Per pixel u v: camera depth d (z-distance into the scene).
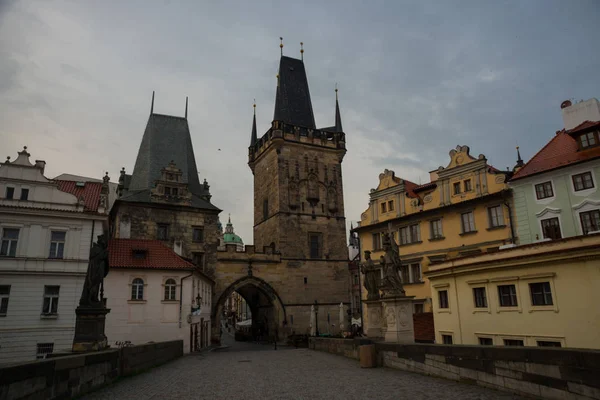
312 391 15.41
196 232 65.38
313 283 73.50
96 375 16.27
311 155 79.19
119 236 60.69
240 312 174.88
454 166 47.12
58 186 40.88
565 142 39.66
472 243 44.03
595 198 35.22
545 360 12.73
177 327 43.19
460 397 13.30
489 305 29.78
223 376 20.50
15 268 37.19
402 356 19.73
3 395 10.18
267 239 77.56
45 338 36.94
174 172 66.12
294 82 85.81
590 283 23.53
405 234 51.25
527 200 39.78
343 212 79.38
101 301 21.08
